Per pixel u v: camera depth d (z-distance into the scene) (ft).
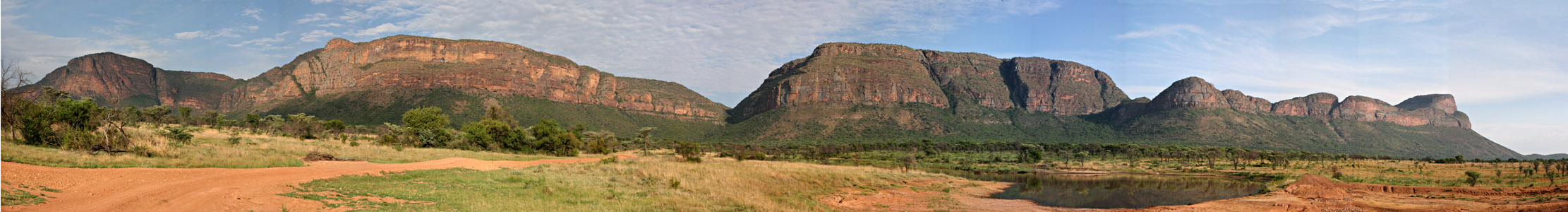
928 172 229.66
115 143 92.79
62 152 83.46
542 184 82.84
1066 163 311.06
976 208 98.53
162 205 47.39
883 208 92.32
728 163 171.42
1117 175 237.86
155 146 92.43
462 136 236.43
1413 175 178.40
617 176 104.53
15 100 97.35
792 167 163.02
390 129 217.56
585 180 93.25
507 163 130.93
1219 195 133.28
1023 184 171.12
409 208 56.75
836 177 139.13
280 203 52.13
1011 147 569.23
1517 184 122.72
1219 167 278.05
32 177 53.26
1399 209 80.74
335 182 68.74
